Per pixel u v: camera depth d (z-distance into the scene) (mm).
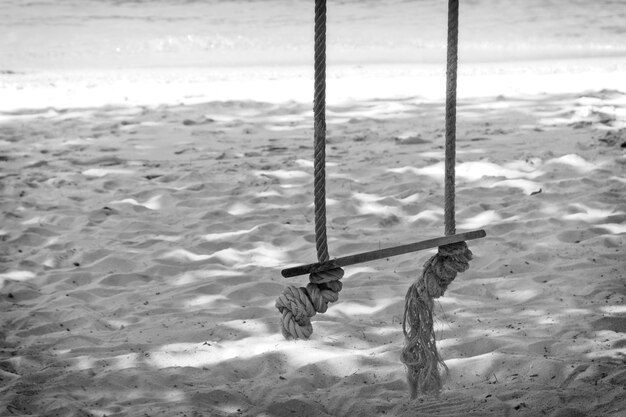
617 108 12781
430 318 4121
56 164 10484
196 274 7035
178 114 13234
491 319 5980
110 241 7844
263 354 5469
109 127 12453
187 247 7617
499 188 9023
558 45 24078
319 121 3688
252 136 11797
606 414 4609
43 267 7285
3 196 9234
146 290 6746
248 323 5996
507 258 7090
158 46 24344
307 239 7789
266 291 6656
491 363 5195
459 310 6148
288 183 9508
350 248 7535
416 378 4250
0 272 7137
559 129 11594
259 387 5059
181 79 17328
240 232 7992
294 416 4785
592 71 17500
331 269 3773
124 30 26625
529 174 9492
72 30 26391
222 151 10984
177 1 31906
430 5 31062
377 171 9797
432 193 8930
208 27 27188
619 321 5809
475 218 8242
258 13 29766
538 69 18109
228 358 5492
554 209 8336
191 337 5836
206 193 9203
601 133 11203
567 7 30078
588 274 6680
